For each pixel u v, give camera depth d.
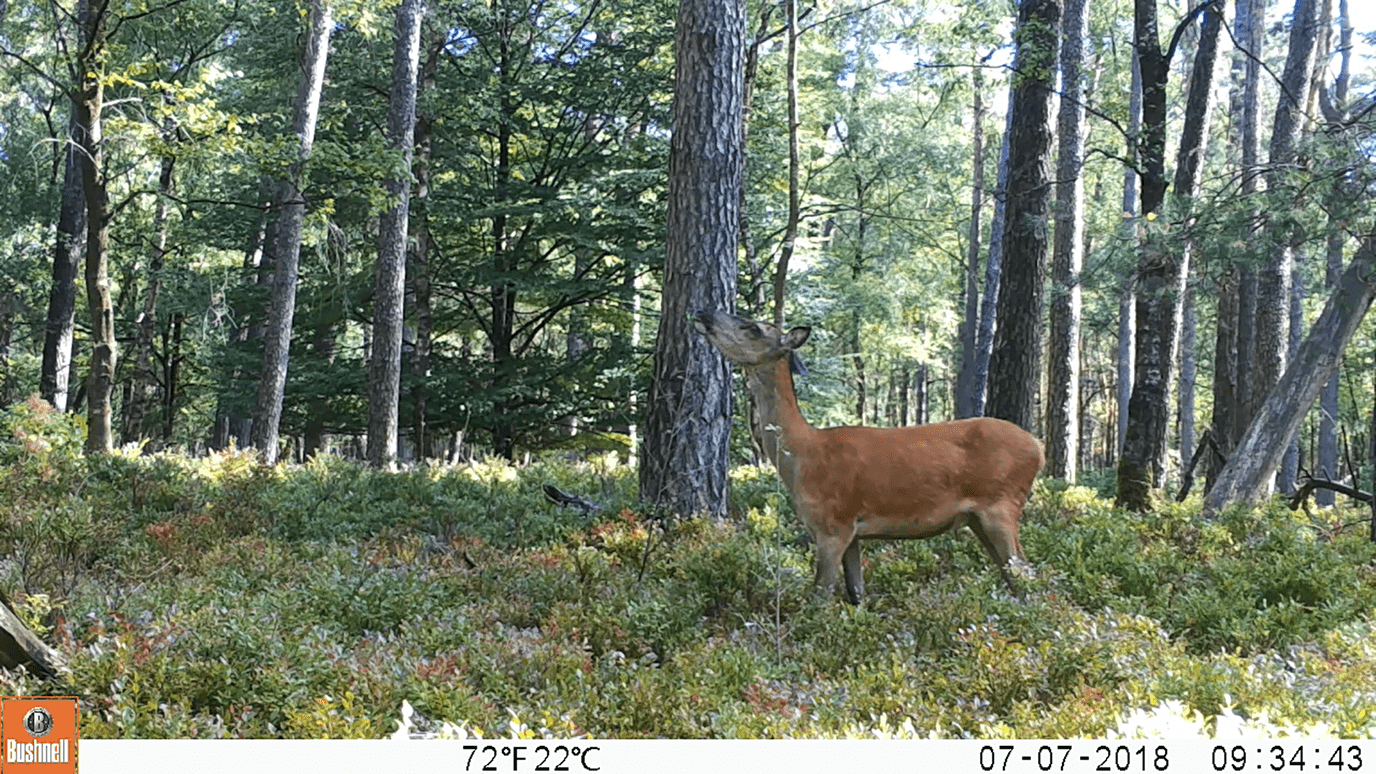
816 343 34.72
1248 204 10.81
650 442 12.03
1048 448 23.23
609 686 5.57
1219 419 21.86
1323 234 10.45
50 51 26.89
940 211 41.25
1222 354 21.92
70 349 27.64
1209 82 15.81
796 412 8.03
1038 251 16.22
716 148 12.03
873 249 39.91
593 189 25.34
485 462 18.94
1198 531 10.65
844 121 39.41
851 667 6.42
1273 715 4.96
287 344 20.95
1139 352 14.99
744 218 20.23
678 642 7.08
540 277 26.66
